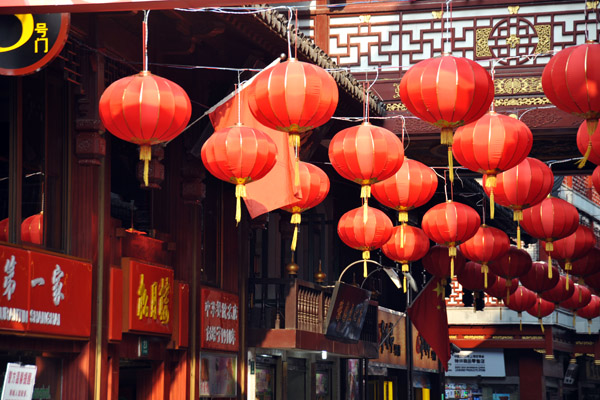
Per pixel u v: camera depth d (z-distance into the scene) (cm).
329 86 1059
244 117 1371
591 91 1070
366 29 1916
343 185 2448
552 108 1848
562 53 1094
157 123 1045
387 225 1497
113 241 1371
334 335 2092
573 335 4700
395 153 1223
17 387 973
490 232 1683
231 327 1777
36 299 1152
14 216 1170
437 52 1888
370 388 2884
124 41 1366
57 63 1273
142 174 1405
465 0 1881
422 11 1898
